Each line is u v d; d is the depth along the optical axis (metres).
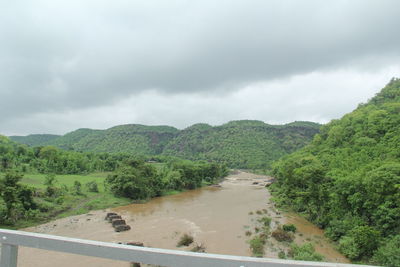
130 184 57.72
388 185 26.97
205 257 2.51
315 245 28.48
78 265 16.67
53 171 77.62
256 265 2.42
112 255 2.81
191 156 191.62
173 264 2.60
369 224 28.33
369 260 23.00
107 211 48.03
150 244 29.02
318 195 37.22
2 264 3.27
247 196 64.06
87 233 33.75
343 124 70.56
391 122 55.31
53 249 3.03
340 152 56.00
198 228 35.09
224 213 44.31
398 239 22.92
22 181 56.72
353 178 31.56
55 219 41.09
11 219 36.78
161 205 54.06
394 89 85.56
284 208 47.62
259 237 29.97
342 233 29.22
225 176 120.06
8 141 104.94
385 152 44.81
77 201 51.59
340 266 2.30
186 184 79.44
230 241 29.69
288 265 2.37
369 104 82.69
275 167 91.19
